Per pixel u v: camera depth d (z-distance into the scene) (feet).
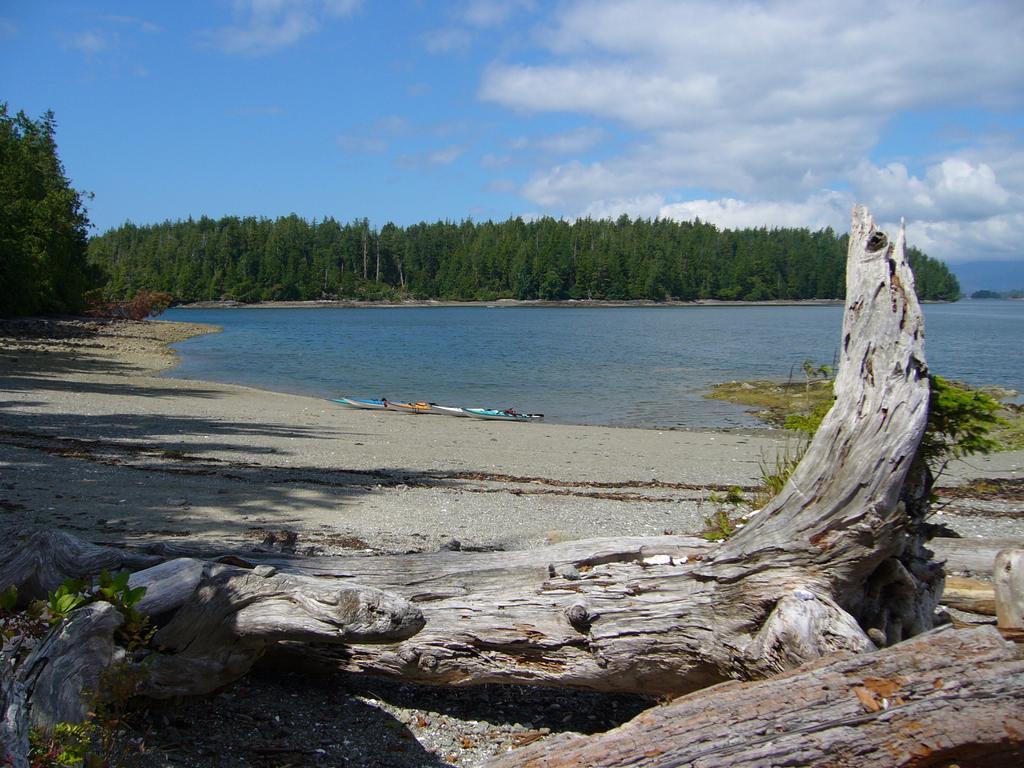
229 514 32.96
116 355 140.56
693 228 645.51
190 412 69.87
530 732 16.24
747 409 88.28
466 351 178.50
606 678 15.67
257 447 51.93
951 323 315.99
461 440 61.05
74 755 11.41
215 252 534.37
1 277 183.83
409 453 52.90
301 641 15.67
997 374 128.47
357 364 145.07
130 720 14.65
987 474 48.06
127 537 28.25
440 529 31.71
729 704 11.46
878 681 11.17
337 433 61.93
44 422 57.82
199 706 16.12
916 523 15.12
